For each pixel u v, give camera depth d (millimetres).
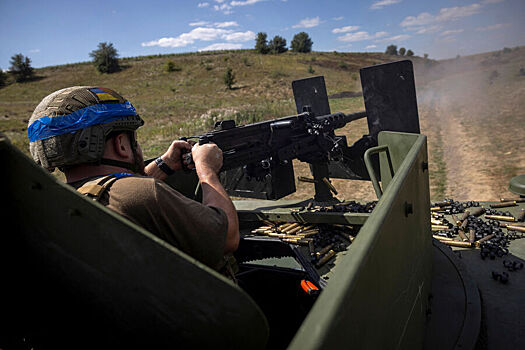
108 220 630
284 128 2836
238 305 623
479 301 1927
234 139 2562
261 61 59562
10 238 745
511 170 8164
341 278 775
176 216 880
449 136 12711
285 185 3129
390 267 1095
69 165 1003
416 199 1670
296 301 1949
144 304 682
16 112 34844
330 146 3076
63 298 769
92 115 967
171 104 34312
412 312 1437
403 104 3215
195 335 668
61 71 63000
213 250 919
